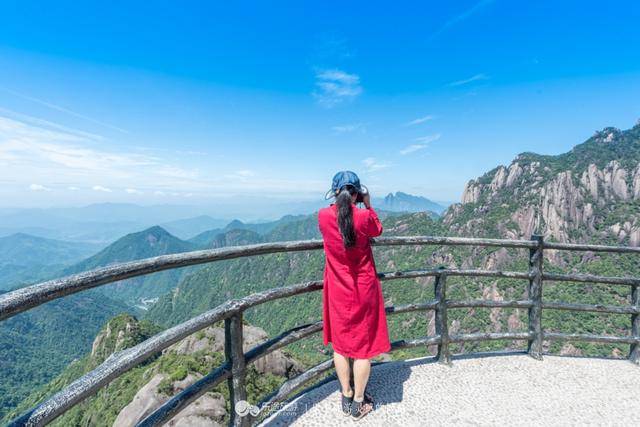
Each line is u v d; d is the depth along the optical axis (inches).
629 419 108.7
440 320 135.0
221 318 84.0
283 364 464.4
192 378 398.0
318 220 103.3
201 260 83.8
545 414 109.3
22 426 46.2
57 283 54.9
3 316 45.4
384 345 103.3
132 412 364.8
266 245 100.2
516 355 148.6
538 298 144.9
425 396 115.3
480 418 105.7
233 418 90.7
